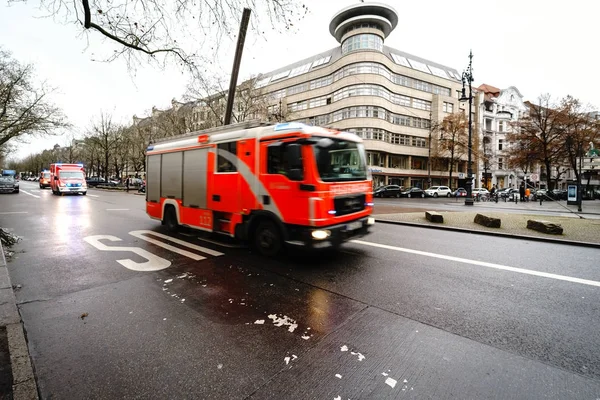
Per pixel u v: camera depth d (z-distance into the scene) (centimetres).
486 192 3550
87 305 356
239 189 598
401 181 4412
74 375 229
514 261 561
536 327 309
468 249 658
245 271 490
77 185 2448
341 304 363
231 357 253
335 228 506
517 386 217
